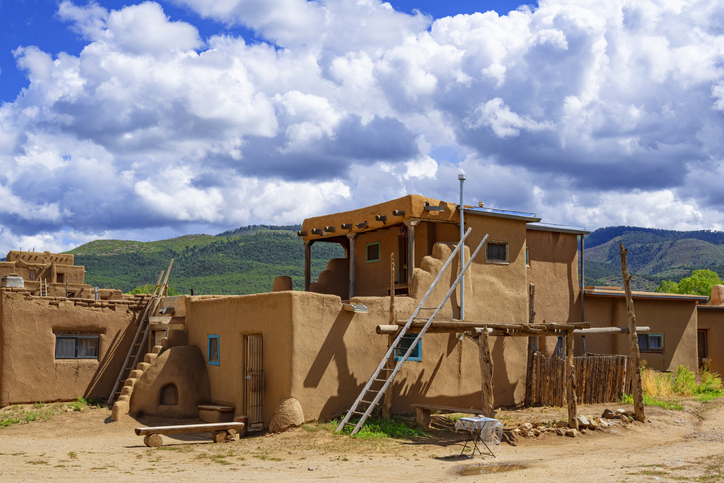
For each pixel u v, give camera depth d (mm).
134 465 11625
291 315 15789
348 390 16609
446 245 19219
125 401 17797
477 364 19516
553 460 12430
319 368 16125
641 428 16422
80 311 19984
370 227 21047
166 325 20234
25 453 12711
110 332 20562
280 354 15977
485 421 13211
